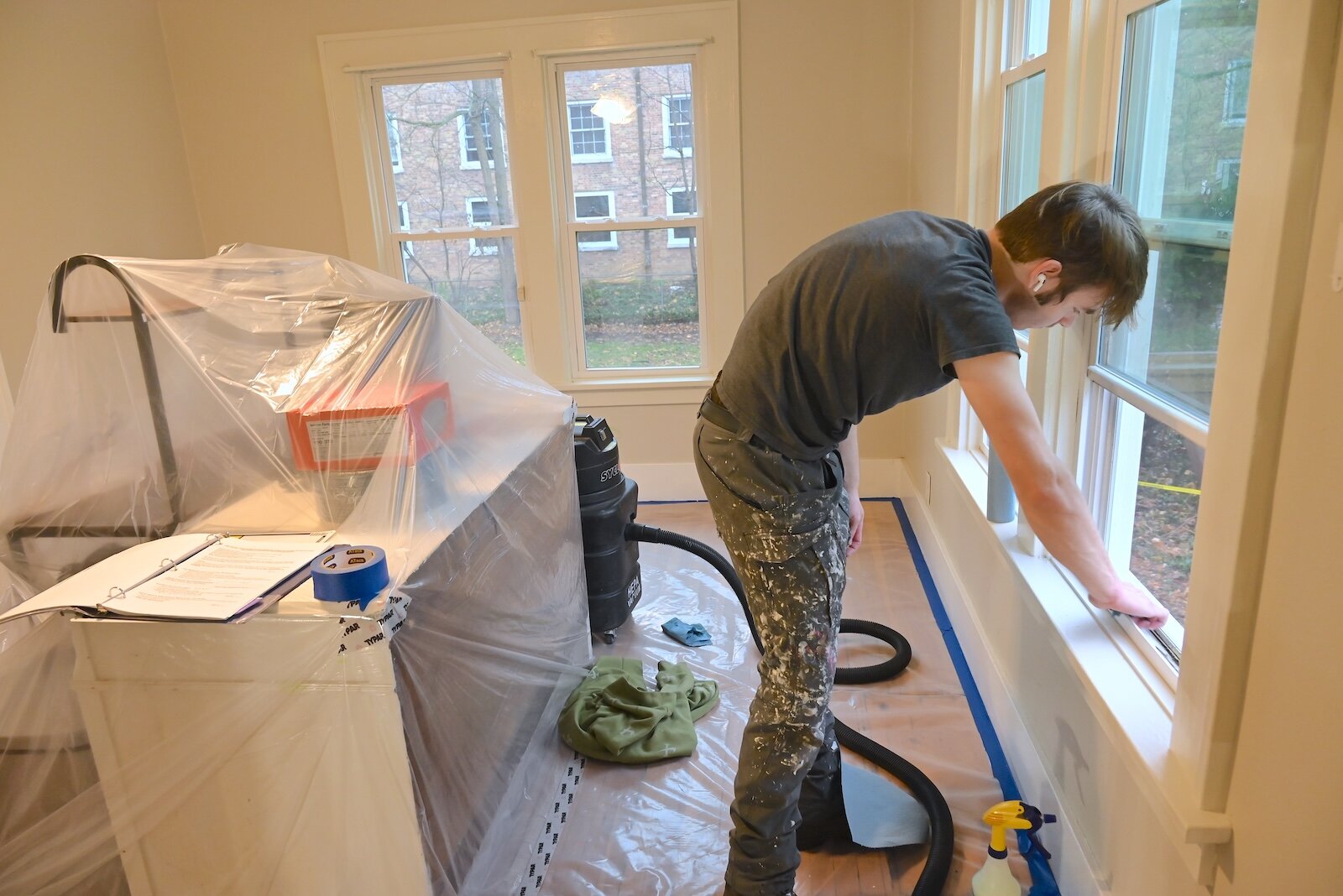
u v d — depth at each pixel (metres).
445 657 1.39
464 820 1.49
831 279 1.21
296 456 1.43
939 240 1.19
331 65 3.49
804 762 1.41
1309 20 0.77
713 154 3.45
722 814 1.85
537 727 1.95
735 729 2.14
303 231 3.71
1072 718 1.52
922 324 1.15
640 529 2.54
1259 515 0.90
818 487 1.38
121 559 1.34
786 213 3.51
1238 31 1.08
